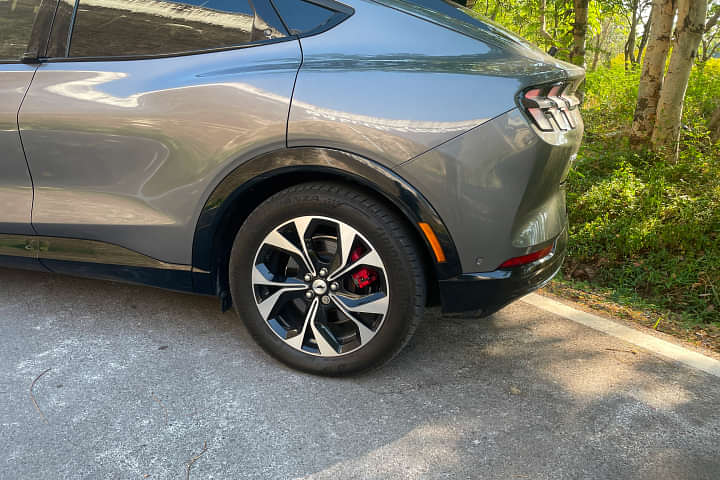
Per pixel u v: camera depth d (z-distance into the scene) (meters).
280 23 2.21
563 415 2.16
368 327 2.21
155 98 2.25
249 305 2.34
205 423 2.03
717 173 4.89
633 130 6.67
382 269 2.11
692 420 2.16
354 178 2.05
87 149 2.37
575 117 2.32
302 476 1.79
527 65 2.06
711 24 8.70
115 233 2.45
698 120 6.57
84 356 2.43
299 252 2.20
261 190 2.32
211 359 2.45
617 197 4.83
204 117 2.18
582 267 4.35
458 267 2.09
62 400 2.13
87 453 1.86
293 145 2.08
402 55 2.07
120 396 2.17
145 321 2.76
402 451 1.92
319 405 2.16
